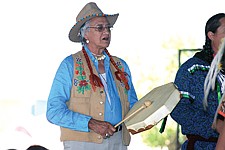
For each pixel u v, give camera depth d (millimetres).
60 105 8383
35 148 5395
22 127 18141
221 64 7898
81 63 8648
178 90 7973
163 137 17984
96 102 8508
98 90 8547
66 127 8352
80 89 8508
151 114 7699
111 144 8516
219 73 8102
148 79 18578
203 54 8344
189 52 18344
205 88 8016
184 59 18406
